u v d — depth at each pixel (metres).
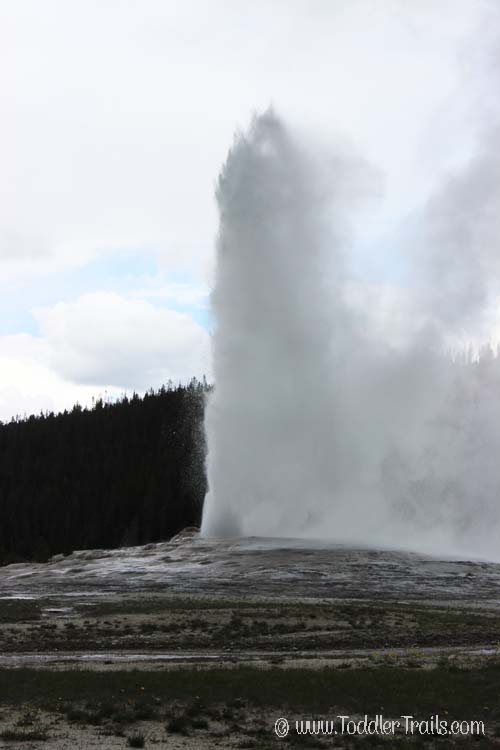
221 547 51.34
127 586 39.25
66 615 30.30
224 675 19.14
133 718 15.55
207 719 15.86
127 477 107.56
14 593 37.78
